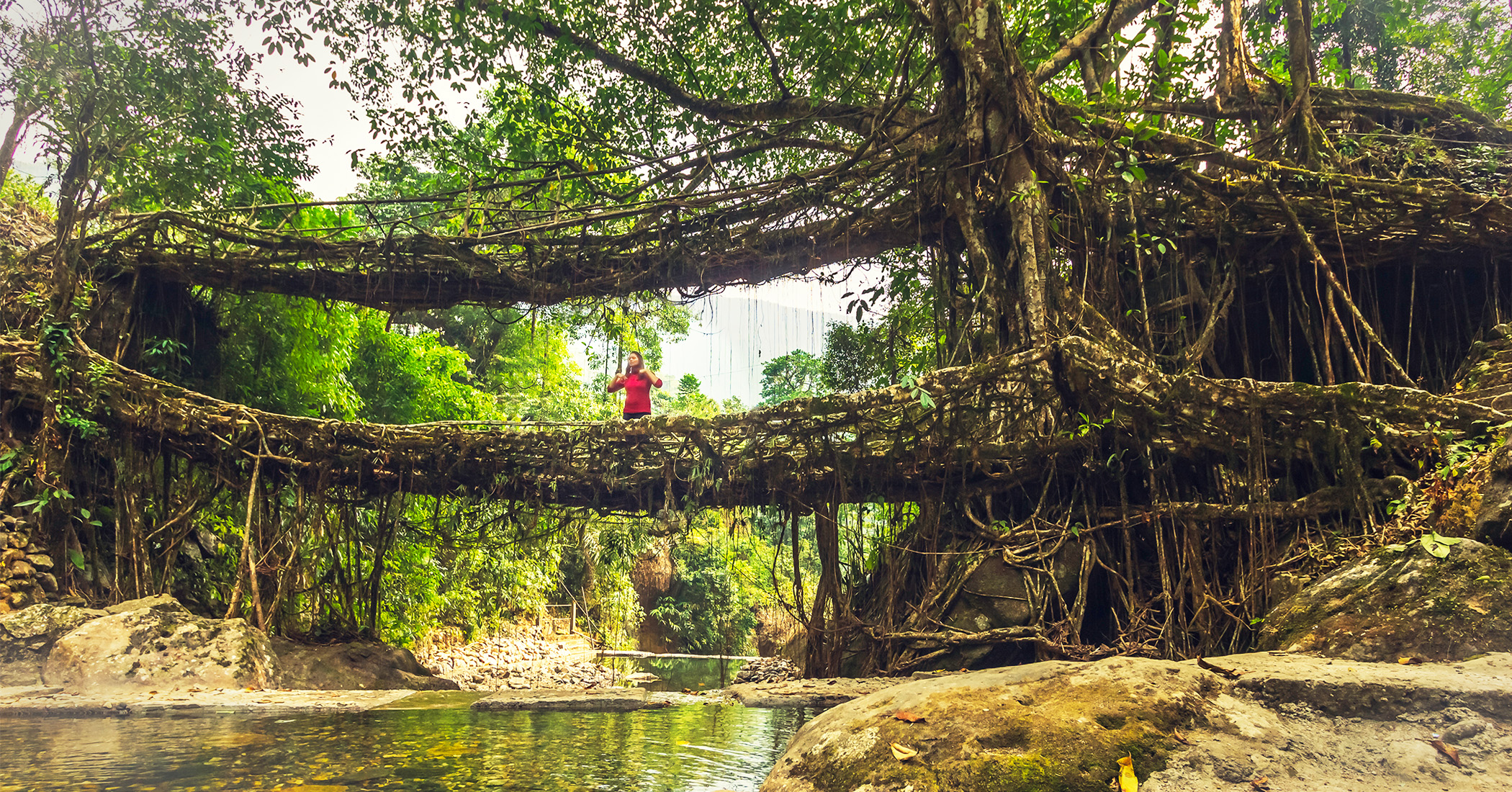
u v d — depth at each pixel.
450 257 12.57
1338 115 11.55
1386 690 3.50
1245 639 7.58
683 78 15.62
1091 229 10.55
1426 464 7.32
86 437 10.45
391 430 10.75
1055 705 3.41
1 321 10.87
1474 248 9.84
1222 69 11.89
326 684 9.58
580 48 14.52
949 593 9.30
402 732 5.09
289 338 14.52
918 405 8.85
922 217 11.21
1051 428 9.37
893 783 3.02
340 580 11.66
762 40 14.39
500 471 10.66
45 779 3.68
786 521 10.11
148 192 12.70
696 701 6.82
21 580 9.32
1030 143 10.11
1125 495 8.88
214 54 12.41
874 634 9.34
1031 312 9.45
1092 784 2.95
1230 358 10.95
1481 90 13.77
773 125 14.27
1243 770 3.06
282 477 11.18
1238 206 10.06
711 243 12.12
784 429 9.34
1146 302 10.16
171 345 12.37
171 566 10.72
